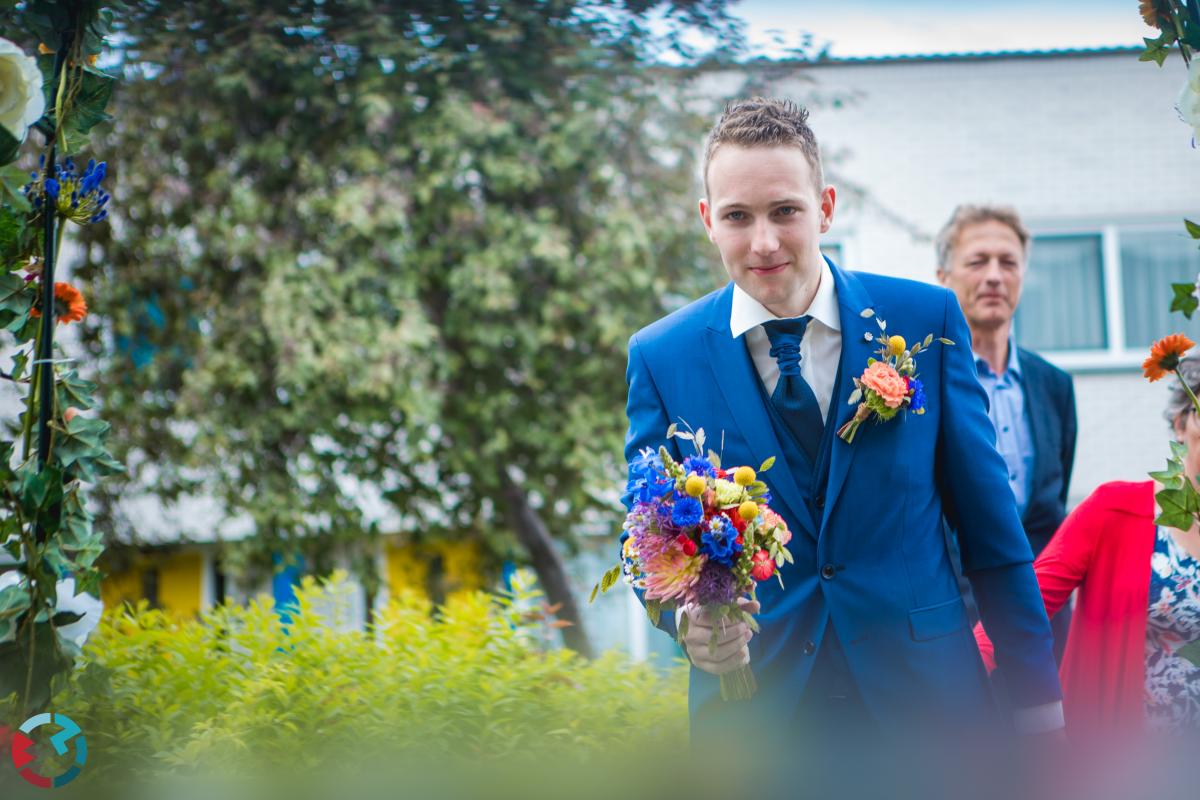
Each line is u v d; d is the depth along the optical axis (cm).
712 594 202
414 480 734
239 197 679
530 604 364
